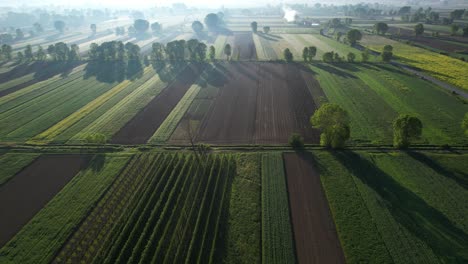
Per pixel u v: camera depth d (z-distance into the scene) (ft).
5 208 137.08
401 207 125.80
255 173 152.56
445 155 160.56
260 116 220.02
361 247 108.58
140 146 184.03
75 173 160.56
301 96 254.27
